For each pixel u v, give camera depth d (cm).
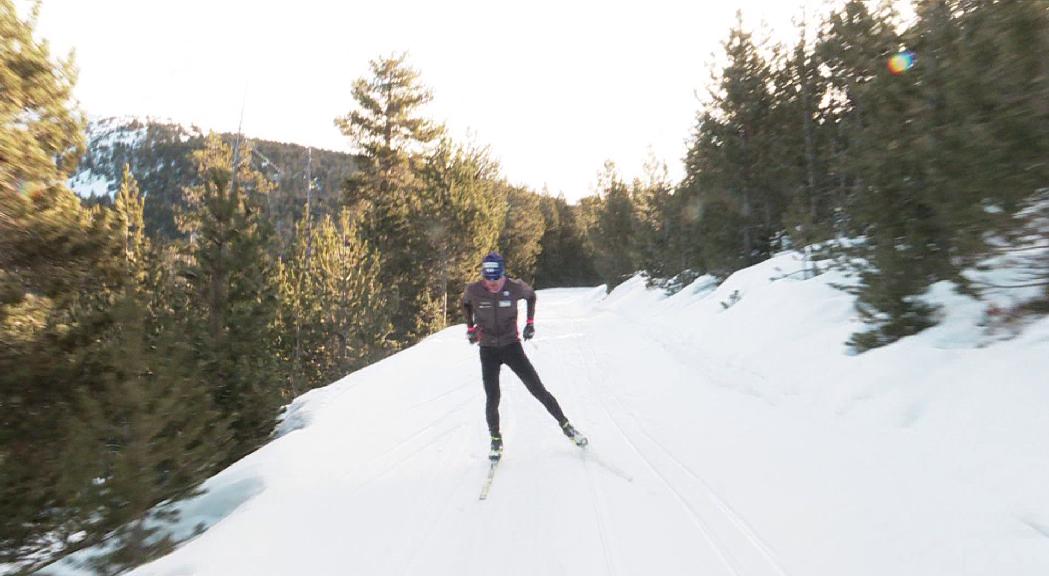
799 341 603
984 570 238
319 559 318
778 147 1268
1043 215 331
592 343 1195
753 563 284
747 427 477
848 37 789
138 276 1041
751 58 1380
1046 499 257
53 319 750
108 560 400
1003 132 323
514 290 465
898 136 444
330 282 2244
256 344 973
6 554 565
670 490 381
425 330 3003
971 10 389
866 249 507
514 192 5053
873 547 275
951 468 311
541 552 312
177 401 488
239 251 964
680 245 1867
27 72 725
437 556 315
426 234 3017
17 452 636
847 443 389
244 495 464
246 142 3303
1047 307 373
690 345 872
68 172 797
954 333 424
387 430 593
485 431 559
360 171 3772
